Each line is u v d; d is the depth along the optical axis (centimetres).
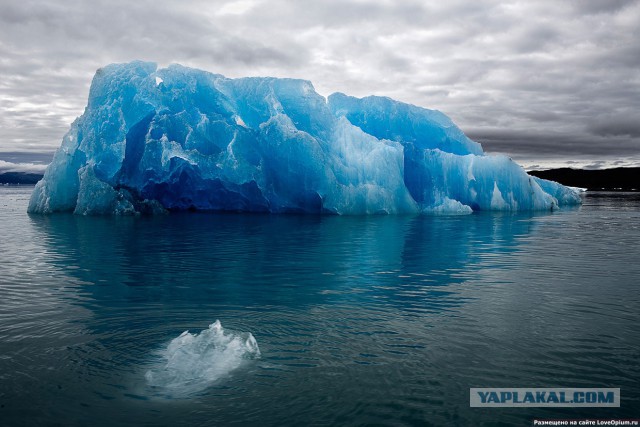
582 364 479
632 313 656
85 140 2164
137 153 2219
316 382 438
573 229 1844
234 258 1089
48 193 2291
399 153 2458
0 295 738
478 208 2741
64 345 526
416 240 1423
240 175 2180
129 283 823
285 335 561
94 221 1923
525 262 1067
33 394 412
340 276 895
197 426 364
